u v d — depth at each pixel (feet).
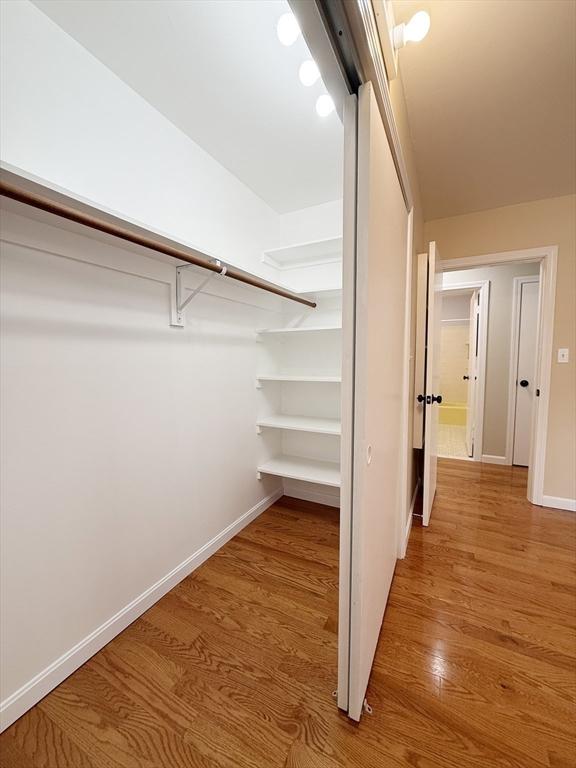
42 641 3.78
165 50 4.08
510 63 4.58
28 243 3.55
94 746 3.29
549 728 3.40
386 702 3.66
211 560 6.34
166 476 5.46
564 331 8.29
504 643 4.44
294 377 7.32
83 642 4.20
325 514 8.21
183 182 5.62
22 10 3.51
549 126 5.79
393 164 4.15
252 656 4.27
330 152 6.10
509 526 7.57
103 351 4.41
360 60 2.56
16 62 3.49
